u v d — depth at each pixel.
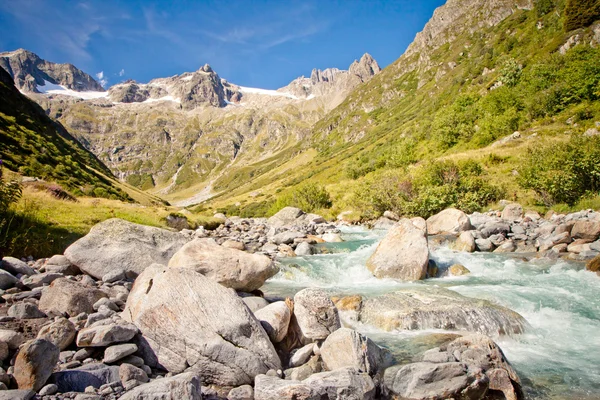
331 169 125.00
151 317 5.94
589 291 10.73
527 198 27.84
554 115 46.31
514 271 13.76
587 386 5.97
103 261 10.11
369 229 30.22
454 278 13.25
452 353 6.21
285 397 4.72
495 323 8.14
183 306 6.03
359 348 5.96
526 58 80.88
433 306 8.81
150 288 6.57
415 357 6.77
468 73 119.56
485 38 165.38
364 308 9.34
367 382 5.32
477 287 11.52
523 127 47.03
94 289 7.38
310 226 30.47
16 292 7.78
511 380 5.78
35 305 6.49
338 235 23.88
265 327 6.70
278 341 6.80
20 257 11.80
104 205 26.75
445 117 61.00
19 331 5.69
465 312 8.42
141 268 10.37
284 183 150.88
